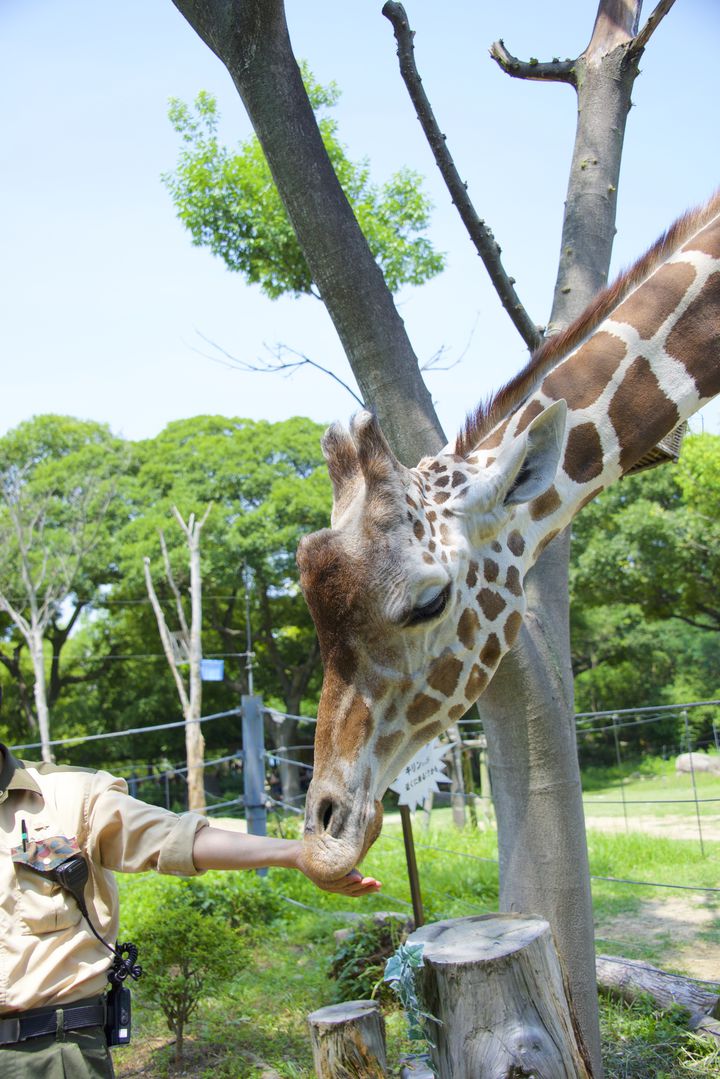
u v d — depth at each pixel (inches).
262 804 320.8
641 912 281.1
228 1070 177.5
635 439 124.5
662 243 133.0
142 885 322.0
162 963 186.1
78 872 83.0
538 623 135.1
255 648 1012.5
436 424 144.7
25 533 911.0
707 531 752.3
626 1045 161.3
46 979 80.2
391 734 99.8
